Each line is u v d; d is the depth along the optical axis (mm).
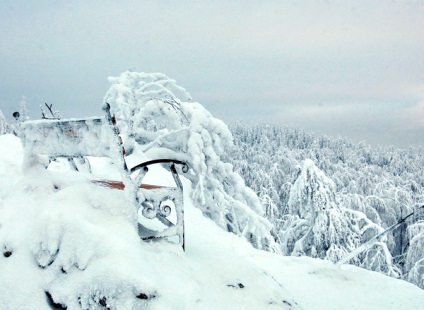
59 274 3053
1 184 5578
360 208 20844
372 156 76625
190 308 2938
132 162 7984
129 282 2781
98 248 3000
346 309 5129
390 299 5531
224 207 8555
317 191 14859
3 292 2918
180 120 9031
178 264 3482
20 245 3264
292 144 86875
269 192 36875
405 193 24734
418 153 75750
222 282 3611
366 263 15961
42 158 4238
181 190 3879
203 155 8430
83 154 3635
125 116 8531
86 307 2799
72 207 3418
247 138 86500
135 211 3451
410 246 15359
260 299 3549
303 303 5113
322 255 15336
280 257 6672
